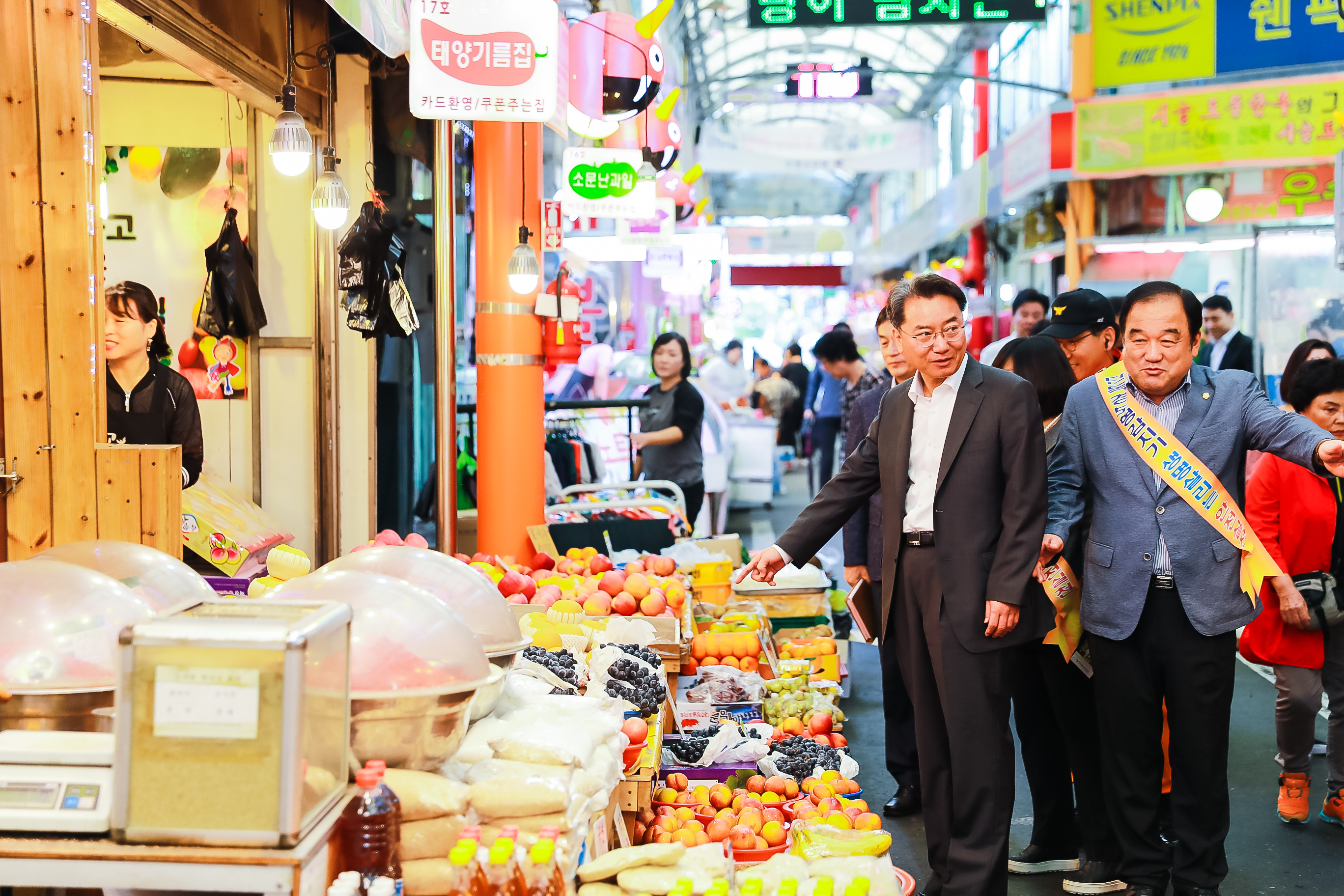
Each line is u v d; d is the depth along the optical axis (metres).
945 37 17.55
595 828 2.22
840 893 2.16
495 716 2.38
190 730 1.62
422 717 1.97
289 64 4.18
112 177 5.77
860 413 4.21
